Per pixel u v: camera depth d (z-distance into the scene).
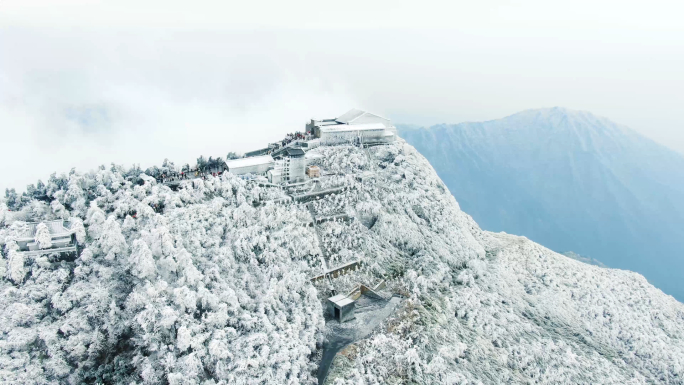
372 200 188.00
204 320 110.69
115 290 117.44
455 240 189.25
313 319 124.50
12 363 96.06
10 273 112.94
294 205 170.50
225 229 148.25
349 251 161.00
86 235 133.25
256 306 123.50
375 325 132.50
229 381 99.62
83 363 102.88
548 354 144.75
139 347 106.81
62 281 115.62
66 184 157.62
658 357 164.50
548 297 180.12
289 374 107.12
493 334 144.88
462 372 120.25
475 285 167.12
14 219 137.25
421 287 152.00
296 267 144.12
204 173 187.38
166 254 126.00
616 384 139.25
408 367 116.06
